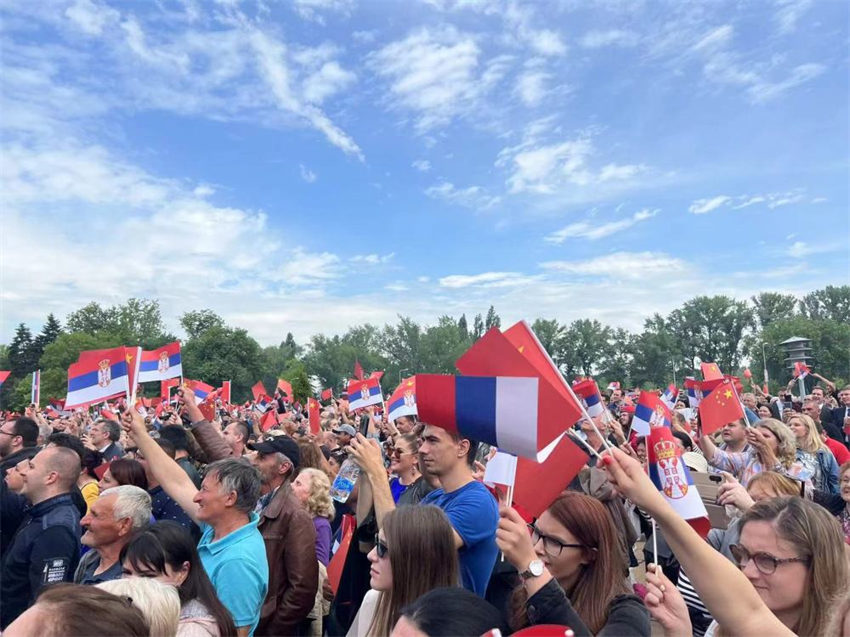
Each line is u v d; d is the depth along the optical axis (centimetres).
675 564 440
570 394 244
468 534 313
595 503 256
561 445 276
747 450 670
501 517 222
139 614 192
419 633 188
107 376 564
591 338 6625
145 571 292
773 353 4531
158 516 507
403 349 9200
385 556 280
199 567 304
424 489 475
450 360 8831
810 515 224
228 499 349
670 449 283
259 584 335
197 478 582
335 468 750
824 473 616
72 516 431
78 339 5081
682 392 1881
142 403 1859
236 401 6862
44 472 432
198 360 6712
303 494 494
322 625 458
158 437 628
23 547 415
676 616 217
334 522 605
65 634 176
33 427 700
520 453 250
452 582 264
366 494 404
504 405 253
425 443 351
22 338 6406
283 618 391
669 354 6688
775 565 222
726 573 184
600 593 242
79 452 597
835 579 216
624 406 1272
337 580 429
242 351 6844
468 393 264
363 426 393
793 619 223
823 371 4319
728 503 375
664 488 280
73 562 426
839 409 1103
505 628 220
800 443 628
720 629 191
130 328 6544
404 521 267
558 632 174
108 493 381
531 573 215
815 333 4369
